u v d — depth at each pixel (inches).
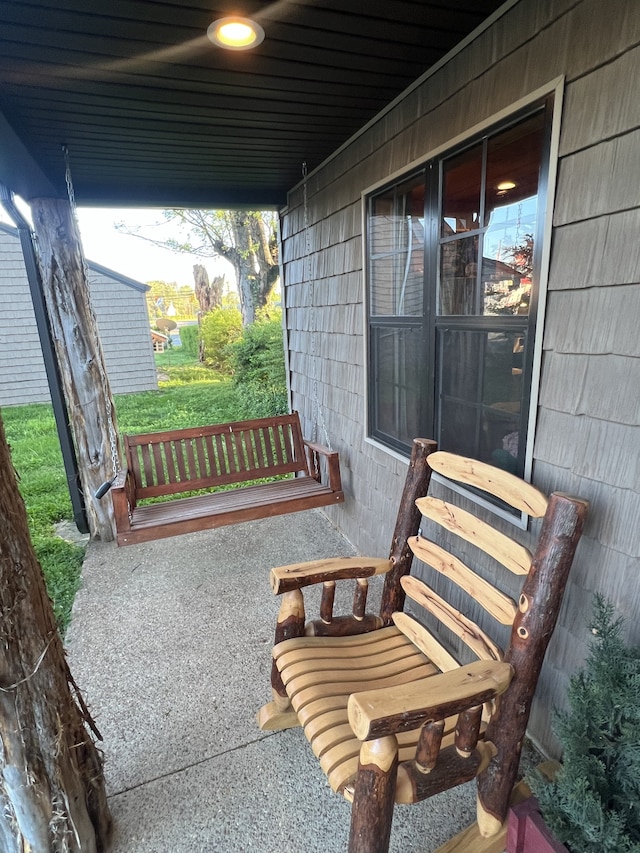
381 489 102.9
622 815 39.1
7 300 315.3
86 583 106.3
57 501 162.1
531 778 44.9
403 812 54.8
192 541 125.6
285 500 107.7
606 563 49.7
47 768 42.9
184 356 503.2
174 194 132.5
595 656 45.6
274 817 54.3
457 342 72.3
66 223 110.3
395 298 89.5
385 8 54.1
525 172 55.7
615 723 41.4
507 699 45.0
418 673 56.2
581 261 49.0
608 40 43.4
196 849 51.2
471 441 72.0
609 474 48.3
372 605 95.7
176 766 60.7
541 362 55.6
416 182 77.8
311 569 60.9
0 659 38.6
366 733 36.2
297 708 50.0
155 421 275.3
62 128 84.9
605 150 45.0
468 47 61.2
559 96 48.8
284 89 73.4
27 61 61.6
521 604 45.8
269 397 283.3
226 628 88.8
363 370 104.3
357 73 69.6
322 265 120.7
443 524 59.6
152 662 80.0
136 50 60.1
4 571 38.5
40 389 333.7
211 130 89.0
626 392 45.7
